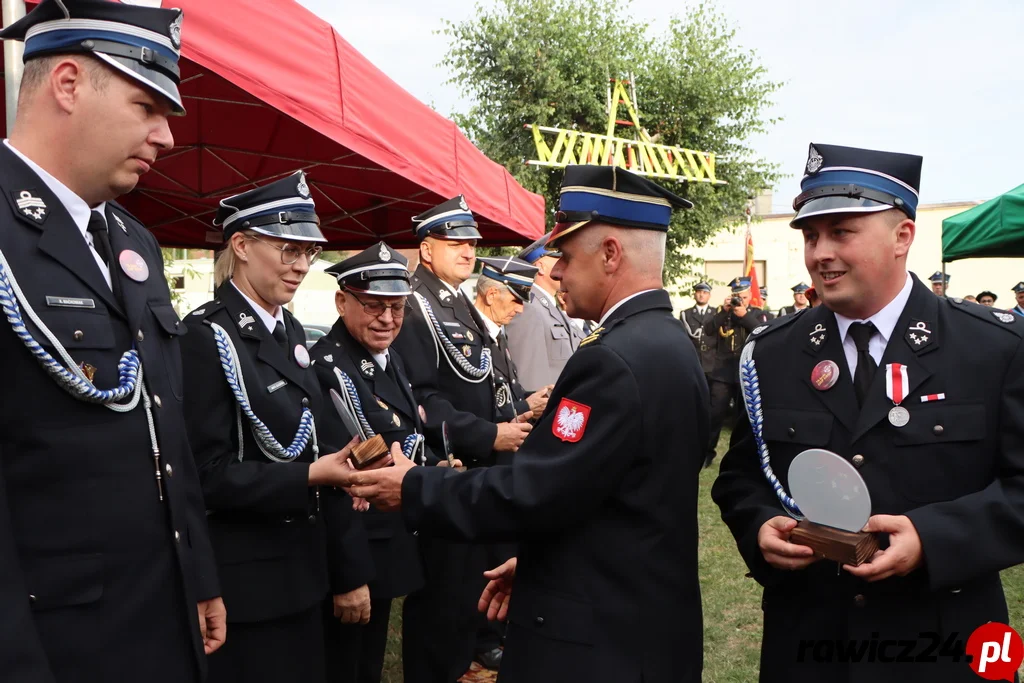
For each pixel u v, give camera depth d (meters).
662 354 1.65
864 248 1.65
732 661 3.65
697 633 1.72
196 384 2.09
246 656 2.10
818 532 1.54
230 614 2.07
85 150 1.46
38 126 1.47
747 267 17.11
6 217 1.41
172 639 1.57
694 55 15.38
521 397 4.02
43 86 1.45
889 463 1.65
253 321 2.24
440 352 3.43
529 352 4.50
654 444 1.62
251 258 2.25
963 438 1.61
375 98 3.80
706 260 24.05
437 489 1.71
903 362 1.67
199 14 2.94
